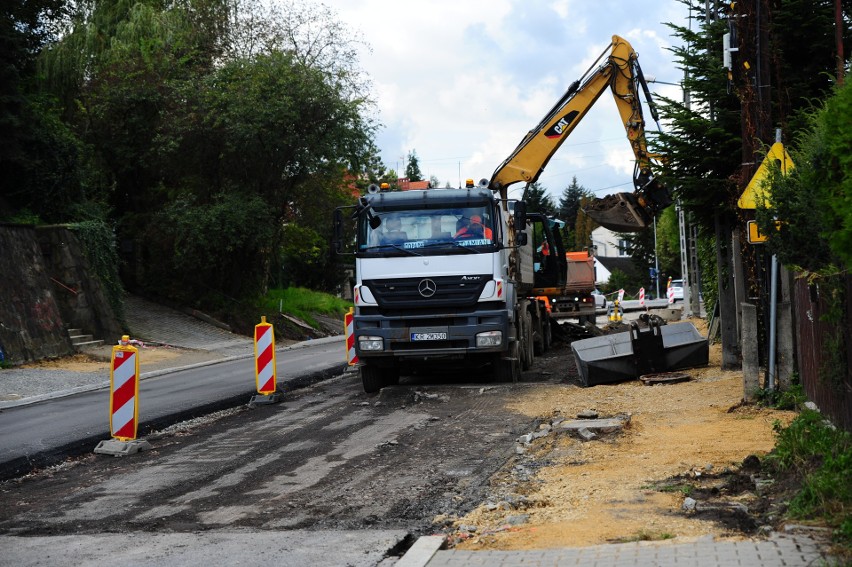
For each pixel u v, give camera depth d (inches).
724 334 621.3
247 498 325.4
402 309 607.5
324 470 369.1
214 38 1480.1
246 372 844.6
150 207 1467.8
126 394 448.1
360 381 732.7
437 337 598.5
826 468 255.8
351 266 2018.9
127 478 376.2
